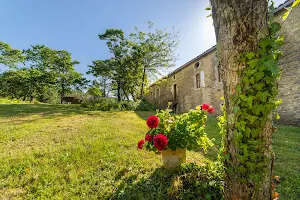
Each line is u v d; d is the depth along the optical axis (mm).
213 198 1803
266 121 1457
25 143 3783
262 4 1455
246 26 1449
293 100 7195
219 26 1610
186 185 1984
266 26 1456
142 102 13938
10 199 1938
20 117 7184
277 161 3137
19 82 23188
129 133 4734
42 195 2012
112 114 8820
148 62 16062
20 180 2307
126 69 17188
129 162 2900
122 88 19703
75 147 3494
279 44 1449
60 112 8984
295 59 7141
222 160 1753
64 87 25266
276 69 1362
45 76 23562
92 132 4691
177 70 15594
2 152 3244
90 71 19609
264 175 1464
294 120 7125
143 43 15609
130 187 2162
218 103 10695
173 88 16766
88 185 2225
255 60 1407
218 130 5781
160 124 2559
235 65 1489
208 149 3719
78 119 6891
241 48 1460
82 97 22562
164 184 2184
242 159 1482
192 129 2529
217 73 10961
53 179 2338
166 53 15703
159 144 2258
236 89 1491
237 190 1526
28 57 24109
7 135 4305
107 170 2629
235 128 1525
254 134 1443
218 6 1604
